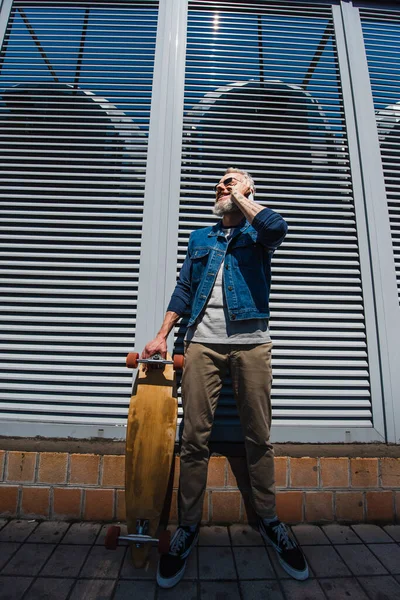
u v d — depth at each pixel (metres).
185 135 2.16
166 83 2.22
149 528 1.33
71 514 1.64
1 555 1.40
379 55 2.39
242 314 1.43
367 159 2.15
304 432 1.80
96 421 1.78
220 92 2.24
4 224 2.04
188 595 1.23
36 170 2.12
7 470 1.68
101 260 1.99
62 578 1.29
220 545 1.49
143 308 1.90
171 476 1.62
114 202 2.07
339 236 2.04
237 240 1.55
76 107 2.22
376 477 1.71
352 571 1.36
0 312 1.92
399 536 1.57
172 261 1.96
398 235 2.11
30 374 1.84
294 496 1.67
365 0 2.49
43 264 1.95
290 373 1.85
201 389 1.44
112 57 2.30
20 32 2.35
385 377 1.87
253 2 2.43
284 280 1.97
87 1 2.40
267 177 2.14
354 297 1.97
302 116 2.22
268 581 1.30
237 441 1.75
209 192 2.05
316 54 2.37
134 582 1.28
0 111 2.21
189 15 2.38
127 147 2.12
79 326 1.91
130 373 1.83
